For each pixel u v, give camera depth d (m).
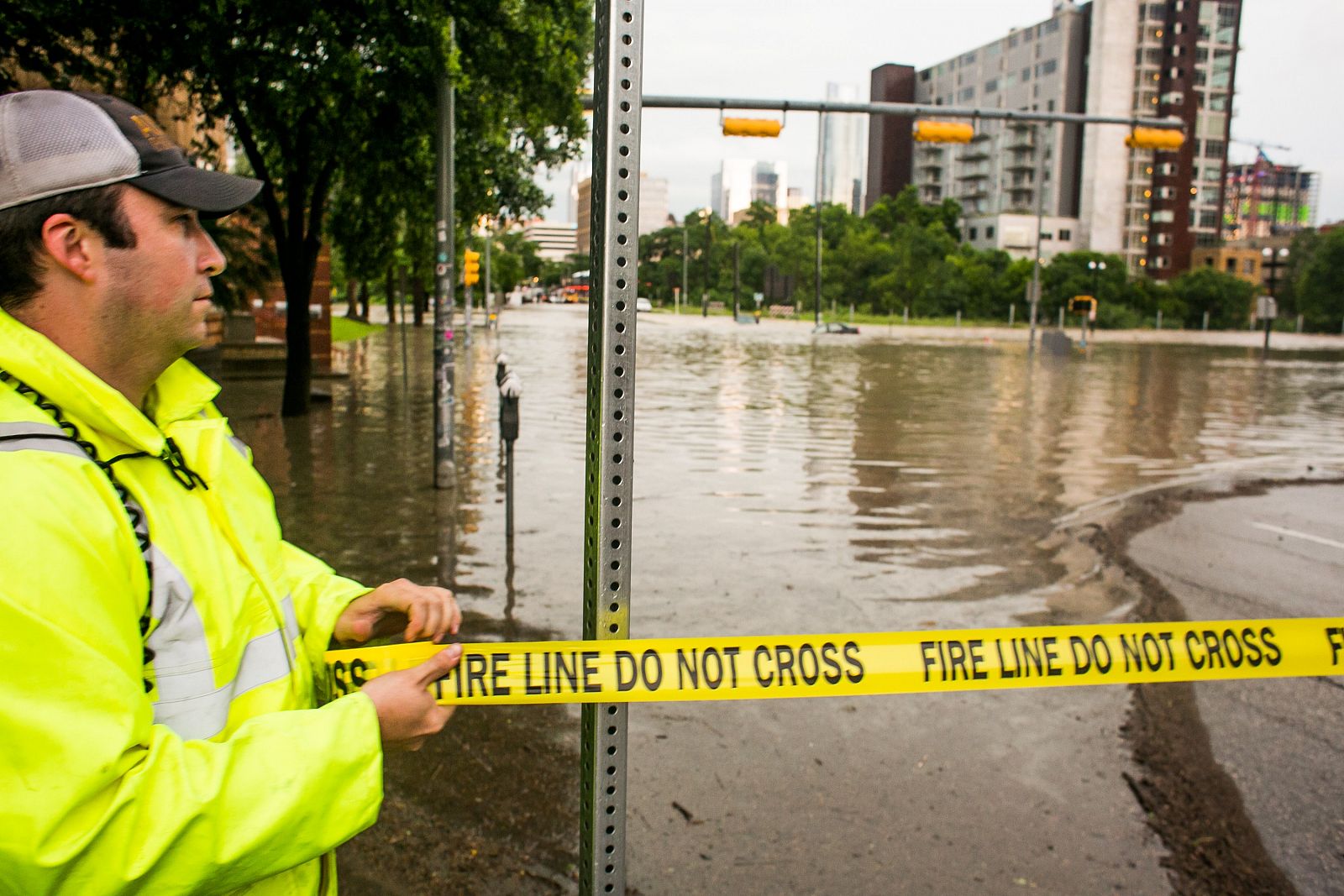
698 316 89.38
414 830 3.62
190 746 1.05
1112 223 107.94
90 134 1.13
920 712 4.83
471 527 8.55
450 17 9.35
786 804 3.92
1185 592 7.08
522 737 4.38
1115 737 4.56
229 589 1.21
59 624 0.98
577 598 6.55
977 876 3.42
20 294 1.15
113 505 1.07
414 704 1.25
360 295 58.34
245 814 1.03
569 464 11.88
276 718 1.11
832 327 59.62
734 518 9.30
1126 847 3.62
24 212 1.12
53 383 1.08
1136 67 105.69
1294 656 1.77
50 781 0.95
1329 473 12.73
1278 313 95.94
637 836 3.66
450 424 10.14
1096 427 17.20
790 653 1.56
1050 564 7.80
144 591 1.10
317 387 20.47
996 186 120.25
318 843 1.10
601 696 1.47
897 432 16.00
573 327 54.81
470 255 22.20
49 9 7.26
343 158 12.83
